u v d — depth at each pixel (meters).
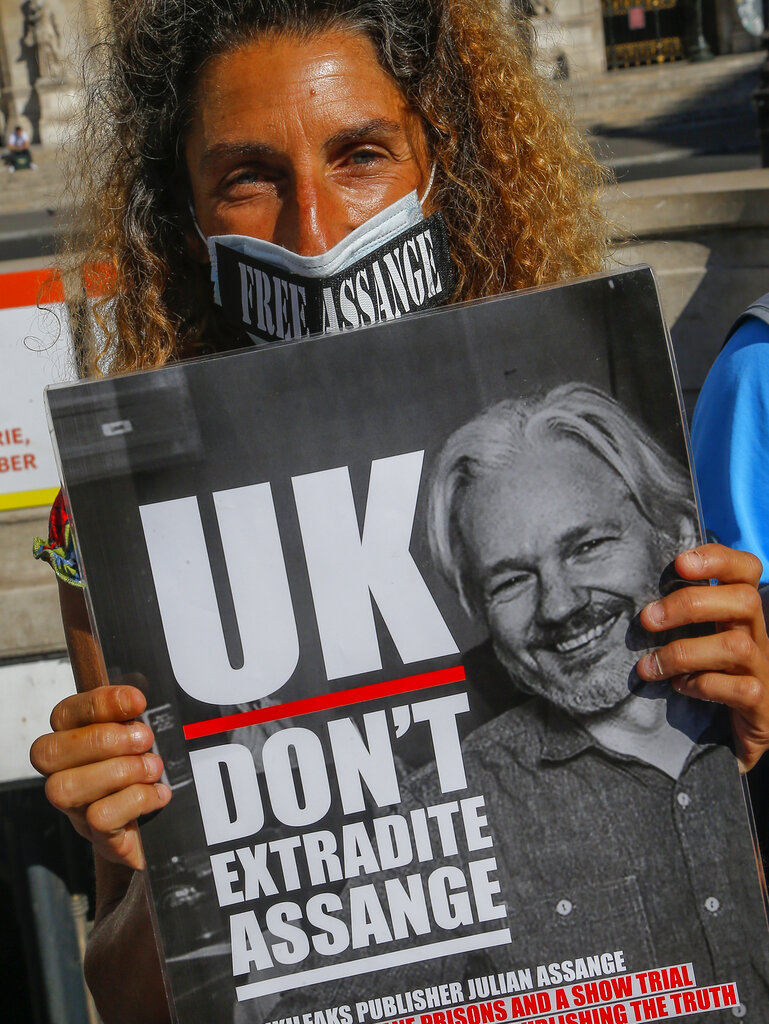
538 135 1.39
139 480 1.01
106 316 1.47
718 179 3.03
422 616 1.01
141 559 1.02
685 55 18.11
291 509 1.01
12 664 2.71
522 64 1.43
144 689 1.02
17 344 2.51
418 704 1.01
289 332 1.21
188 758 1.02
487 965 1.01
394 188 1.21
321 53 1.14
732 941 1.00
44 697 2.70
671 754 1.00
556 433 1.01
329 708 1.01
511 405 1.01
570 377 1.00
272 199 1.18
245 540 1.01
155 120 1.29
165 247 1.39
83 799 1.02
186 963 1.01
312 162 1.15
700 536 1.01
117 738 1.01
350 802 1.01
